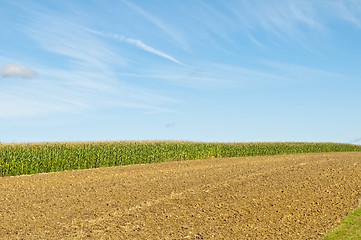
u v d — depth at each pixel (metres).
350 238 8.34
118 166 19.33
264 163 18.73
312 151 34.69
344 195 11.62
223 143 33.84
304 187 12.52
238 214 9.94
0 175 16.17
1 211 10.05
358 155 22.27
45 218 9.50
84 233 8.50
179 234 8.55
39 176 15.41
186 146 27.14
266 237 8.48
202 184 13.16
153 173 16.03
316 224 9.35
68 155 19.56
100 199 11.23
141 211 10.07
